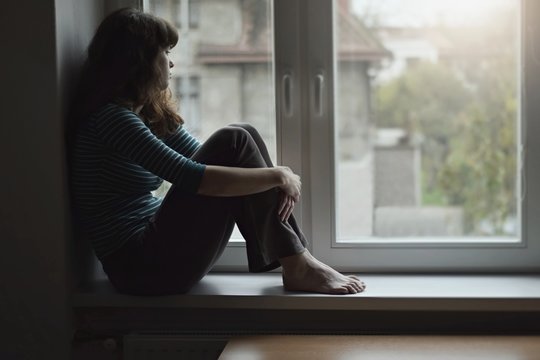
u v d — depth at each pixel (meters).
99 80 1.94
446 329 2.01
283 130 2.24
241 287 2.06
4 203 2.00
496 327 1.99
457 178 9.02
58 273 2.00
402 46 8.66
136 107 1.99
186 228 1.89
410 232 9.23
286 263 1.99
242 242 2.25
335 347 1.78
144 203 2.01
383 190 9.26
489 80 8.62
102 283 2.15
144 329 2.07
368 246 2.24
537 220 2.20
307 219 2.26
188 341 1.96
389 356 1.70
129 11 1.97
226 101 2.33
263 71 2.30
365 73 8.96
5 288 2.02
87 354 2.06
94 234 1.97
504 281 2.11
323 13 2.20
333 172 2.24
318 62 2.21
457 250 2.22
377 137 9.29
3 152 1.99
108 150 1.92
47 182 1.99
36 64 1.96
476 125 8.80
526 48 2.17
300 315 2.04
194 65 2.33
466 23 8.16
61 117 1.98
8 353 2.04
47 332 2.02
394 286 2.06
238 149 1.90
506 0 2.42
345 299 1.94
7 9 1.95
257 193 1.89
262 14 2.28
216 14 2.30
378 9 8.20
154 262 1.91
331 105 2.22
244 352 1.74
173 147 2.12
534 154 2.19
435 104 8.95
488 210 8.80
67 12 2.02
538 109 2.18
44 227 2.00
